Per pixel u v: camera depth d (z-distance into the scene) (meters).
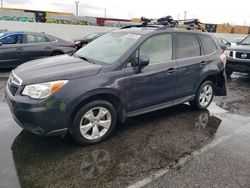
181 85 4.71
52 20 34.22
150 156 3.48
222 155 3.56
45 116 3.23
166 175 3.06
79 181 2.89
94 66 3.69
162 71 4.30
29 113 3.19
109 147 3.69
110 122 3.86
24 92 3.28
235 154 3.61
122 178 2.98
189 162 3.36
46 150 3.54
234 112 5.45
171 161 3.37
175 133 4.23
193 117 5.01
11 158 3.30
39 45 9.43
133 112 4.14
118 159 3.38
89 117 3.63
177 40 4.66
